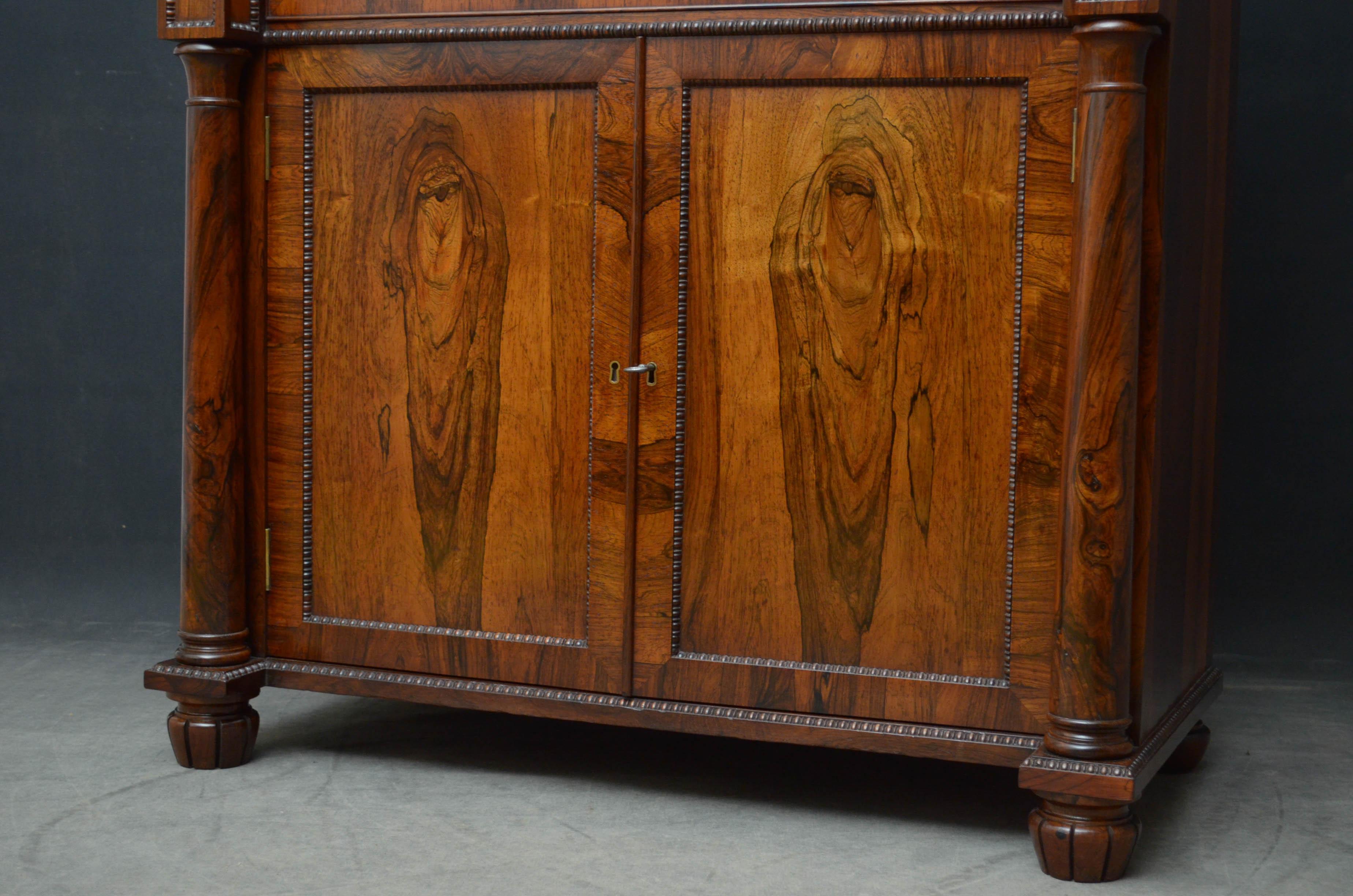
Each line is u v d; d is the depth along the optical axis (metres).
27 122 3.53
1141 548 2.06
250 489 2.51
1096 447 1.99
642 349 2.25
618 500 2.28
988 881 2.01
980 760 2.12
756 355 2.21
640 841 2.14
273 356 2.47
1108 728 2.01
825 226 2.16
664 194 2.22
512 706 2.36
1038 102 2.04
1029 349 2.07
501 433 2.35
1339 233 3.08
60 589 3.59
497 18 2.30
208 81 2.41
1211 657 2.68
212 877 1.97
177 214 3.49
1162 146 2.00
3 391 3.59
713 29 2.17
